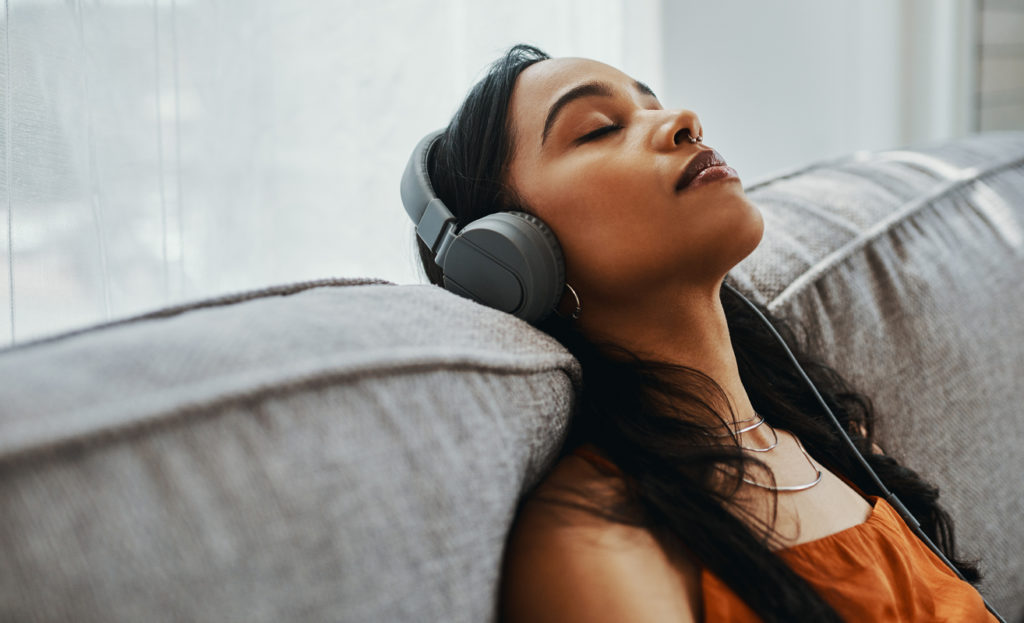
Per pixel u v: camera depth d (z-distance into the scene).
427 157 0.74
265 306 0.46
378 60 1.24
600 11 1.52
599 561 0.48
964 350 0.98
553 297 0.62
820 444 0.74
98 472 0.31
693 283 0.63
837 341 0.88
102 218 0.94
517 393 0.49
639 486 0.55
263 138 1.13
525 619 0.48
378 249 1.25
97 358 0.37
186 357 0.37
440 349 0.45
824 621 0.50
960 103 2.11
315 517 0.35
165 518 0.32
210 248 1.08
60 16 0.89
